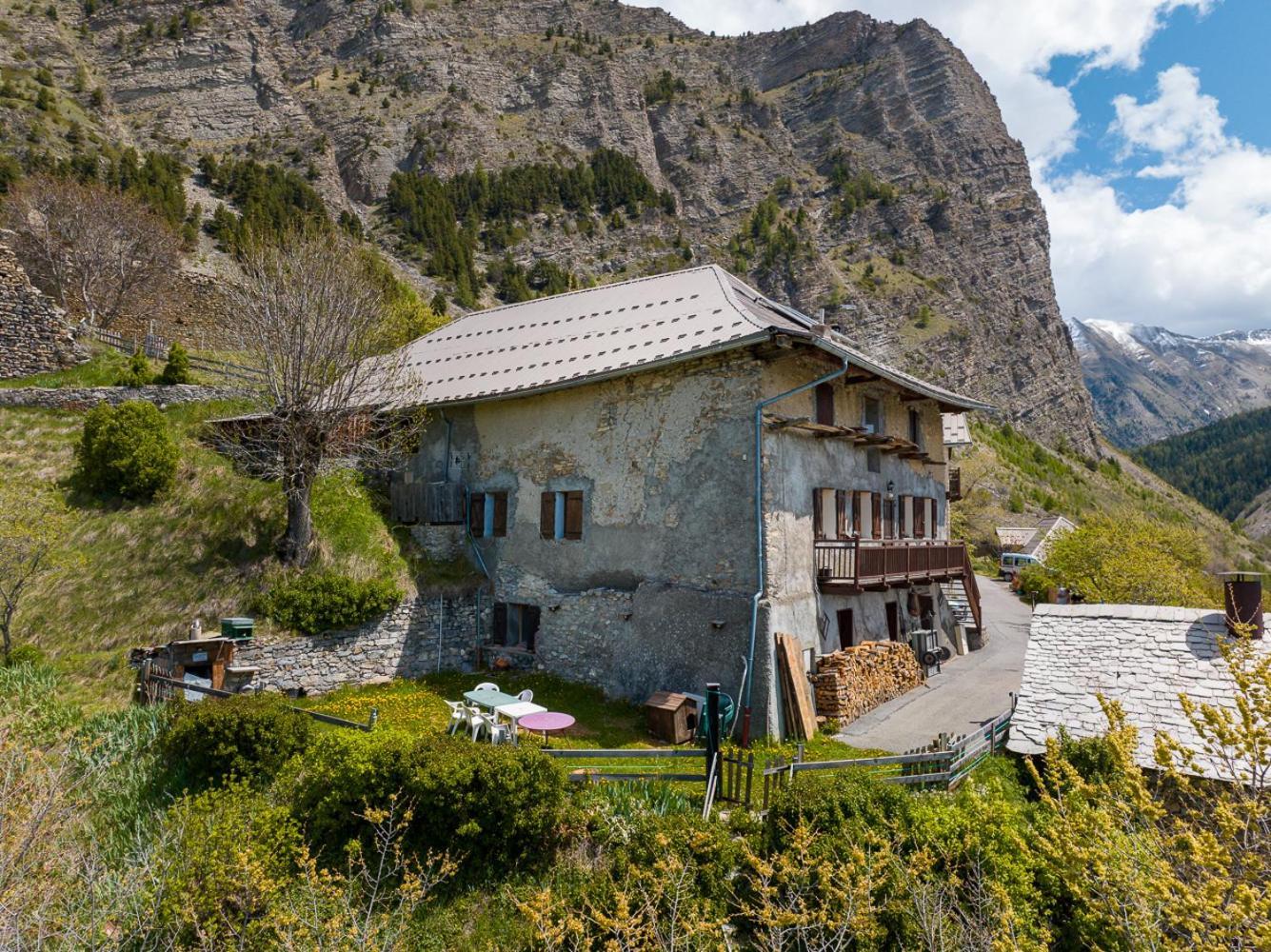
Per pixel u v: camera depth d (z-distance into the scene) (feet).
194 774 33.86
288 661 49.78
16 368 75.56
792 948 23.93
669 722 44.06
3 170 135.85
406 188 309.83
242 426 67.72
